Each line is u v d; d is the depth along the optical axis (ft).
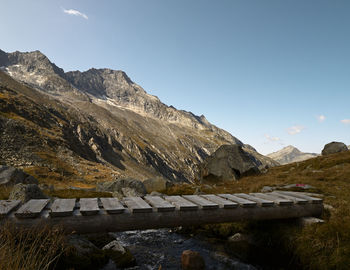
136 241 34.17
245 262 26.32
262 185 60.75
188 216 24.30
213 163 101.14
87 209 20.90
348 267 19.84
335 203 32.76
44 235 19.01
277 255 26.35
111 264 24.64
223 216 25.64
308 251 23.56
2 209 19.38
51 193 59.93
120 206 22.65
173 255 28.78
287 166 116.98
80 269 21.52
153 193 60.13
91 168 455.63
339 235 23.41
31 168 320.50
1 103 510.58
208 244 31.86
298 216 28.48
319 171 72.79
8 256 14.87
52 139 501.56
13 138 395.96
